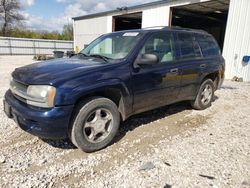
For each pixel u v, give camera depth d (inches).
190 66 179.6
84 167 113.9
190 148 134.8
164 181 103.0
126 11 658.2
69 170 111.0
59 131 113.9
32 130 114.8
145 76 145.6
